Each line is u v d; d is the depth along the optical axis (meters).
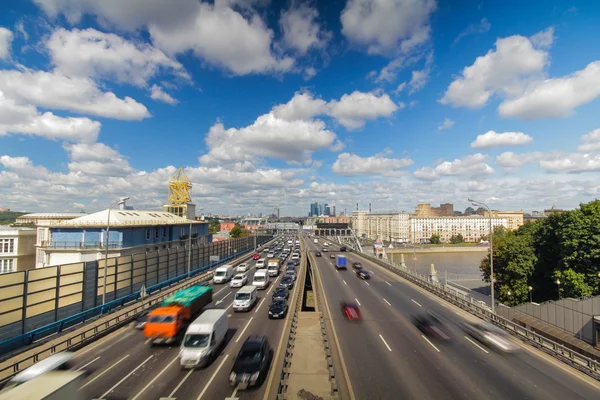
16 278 21.61
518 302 45.91
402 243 170.38
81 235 48.78
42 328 21.64
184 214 112.88
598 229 35.16
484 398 13.77
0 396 10.16
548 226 45.09
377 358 18.17
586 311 26.09
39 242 51.12
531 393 14.23
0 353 19.17
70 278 26.25
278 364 17.33
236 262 68.94
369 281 46.91
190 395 13.98
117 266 32.47
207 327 17.86
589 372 16.11
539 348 19.75
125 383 15.11
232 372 14.91
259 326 24.67
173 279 43.19
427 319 26.56
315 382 14.95
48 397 10.36
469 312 28.52
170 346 20.27
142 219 61.09
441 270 94.12
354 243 128.88
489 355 18.73
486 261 54.47
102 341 21.27
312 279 48.47
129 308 29.91
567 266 38.09
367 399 13.61
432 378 15.63
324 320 26.16
